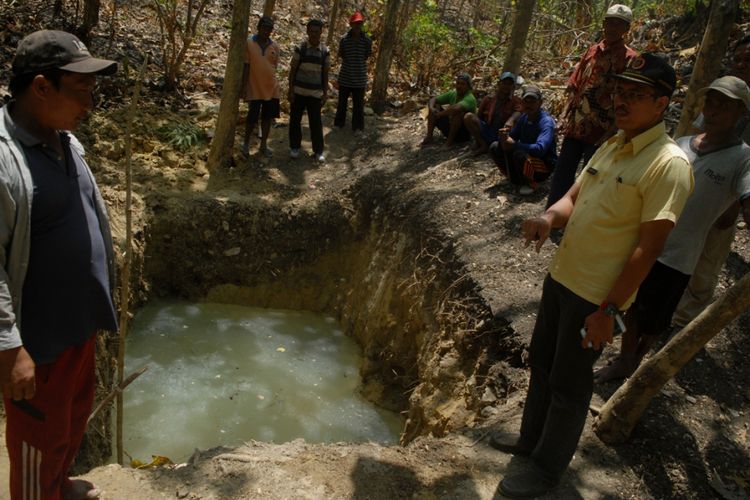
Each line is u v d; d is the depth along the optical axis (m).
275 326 6.84
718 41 3.98
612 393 3.66
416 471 3.18
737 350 4.05
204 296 6.99
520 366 4.27
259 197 7.13
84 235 2.27
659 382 3.09
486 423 3.69
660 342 4.06
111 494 2.94
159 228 6.66
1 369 2.02
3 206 2.02
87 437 4.17
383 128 8.76
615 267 2.49
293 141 7.76
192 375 5.77
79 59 2.10
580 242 2.56
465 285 5.18
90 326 2.37
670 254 3.43
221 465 3.19
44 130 2.17
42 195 2.11
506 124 6.45
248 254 7.04
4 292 2.00
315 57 7.43
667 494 3.07
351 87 8.32
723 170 3.35
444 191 6.54
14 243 2.07
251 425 5.25
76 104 2.14
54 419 2.36
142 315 6.52
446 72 10.30
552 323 2.83
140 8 10.34
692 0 8.14
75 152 2.35
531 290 4.87
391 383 5.96
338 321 7.12
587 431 3.39
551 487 2.96
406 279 6.11
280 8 12.66
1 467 3.17
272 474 3.13
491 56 10.63
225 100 7.16
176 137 7.40
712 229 3.78
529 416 3.16
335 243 7.29
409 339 5.95
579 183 2.88
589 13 11.55
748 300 2.74
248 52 7.23
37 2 9.17
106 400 3.42
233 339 6.46
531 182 6.25
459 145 7.72
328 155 8.05
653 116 2.40
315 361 6.34
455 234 5.82
